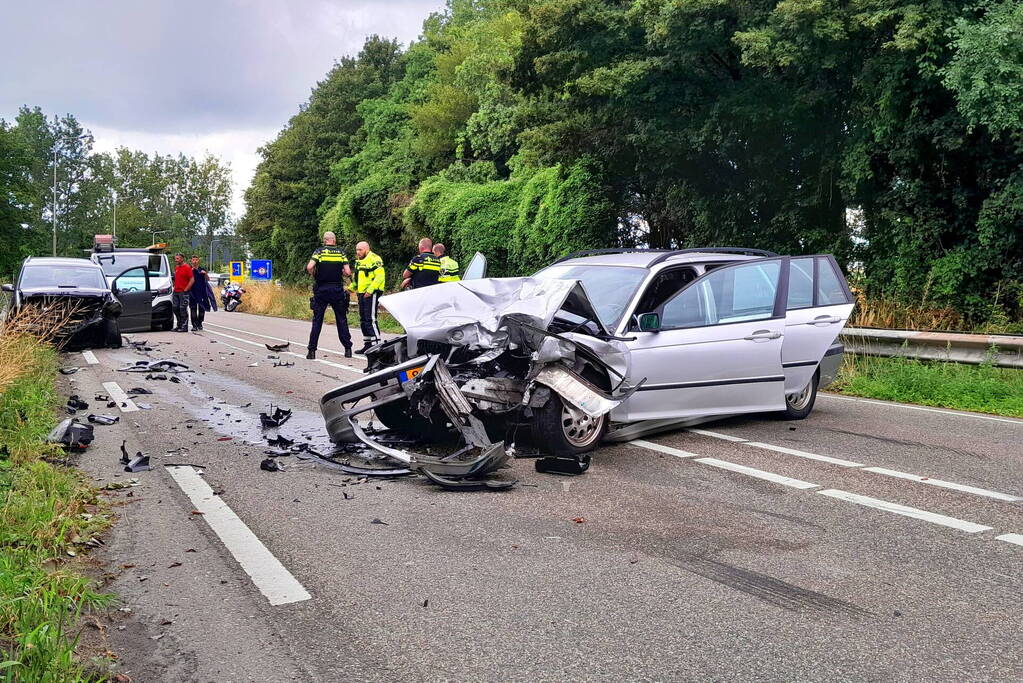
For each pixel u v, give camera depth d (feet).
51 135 418.31
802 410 29.58
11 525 15.81
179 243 445.78
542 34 64.08
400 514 17.70
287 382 38.22
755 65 52.60
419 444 24.02
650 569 14.60
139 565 14.62
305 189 204.64
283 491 19.47
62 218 415.44
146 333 70.49
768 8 53.98
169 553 15.21
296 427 27.12
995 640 11.93
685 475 21.26
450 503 18.57
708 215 66.13
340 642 11.71
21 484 18.39
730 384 26.03
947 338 39.99
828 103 55.83
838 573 14.53
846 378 39.47
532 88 71.51
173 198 473.26
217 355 50.98
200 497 18.86
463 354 22.76
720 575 14.35
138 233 427.33
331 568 14.53
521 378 22.62
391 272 147.74
